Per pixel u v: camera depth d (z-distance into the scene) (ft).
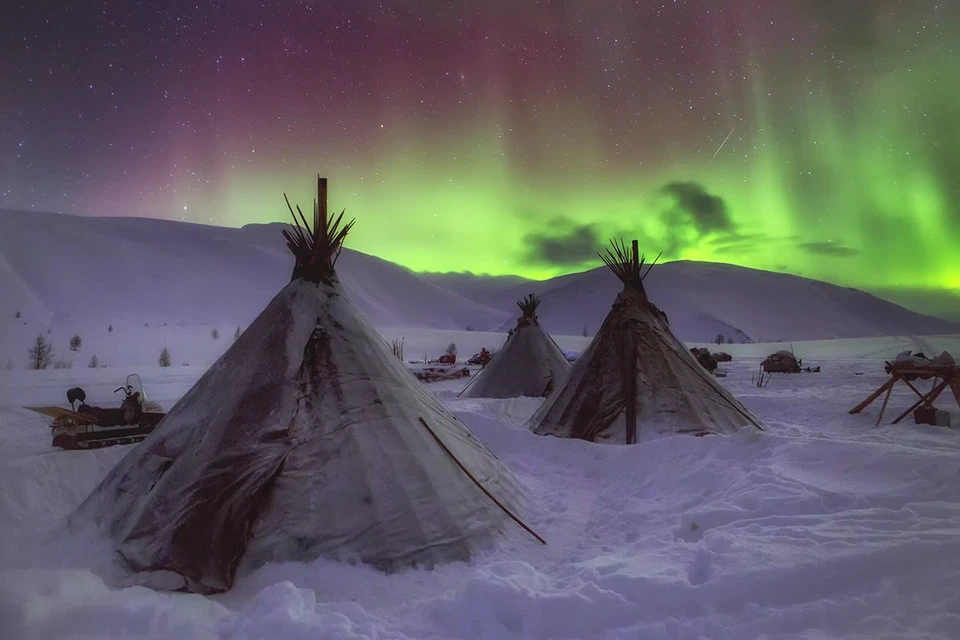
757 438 19.71
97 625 9.29
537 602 9.73
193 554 12.55
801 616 8.88
